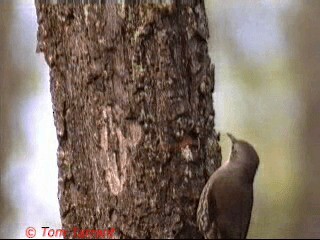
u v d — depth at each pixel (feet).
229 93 76.43
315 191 76.84
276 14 77.82
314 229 74.33
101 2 33.63
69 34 34.09
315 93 78.89
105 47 33.63
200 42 34.42
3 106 69.41
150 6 33.40
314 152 77.30
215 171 34.68
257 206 74.69
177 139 33.71
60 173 34.65
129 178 33.50
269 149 77.25
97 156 33.96
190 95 34.14
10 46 70.28
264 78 77.25
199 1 34.47
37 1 34.50
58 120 34.50
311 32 79.10
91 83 33.88
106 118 33.73
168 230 33.58
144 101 33.42
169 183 33.60
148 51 33.47
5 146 67.87
